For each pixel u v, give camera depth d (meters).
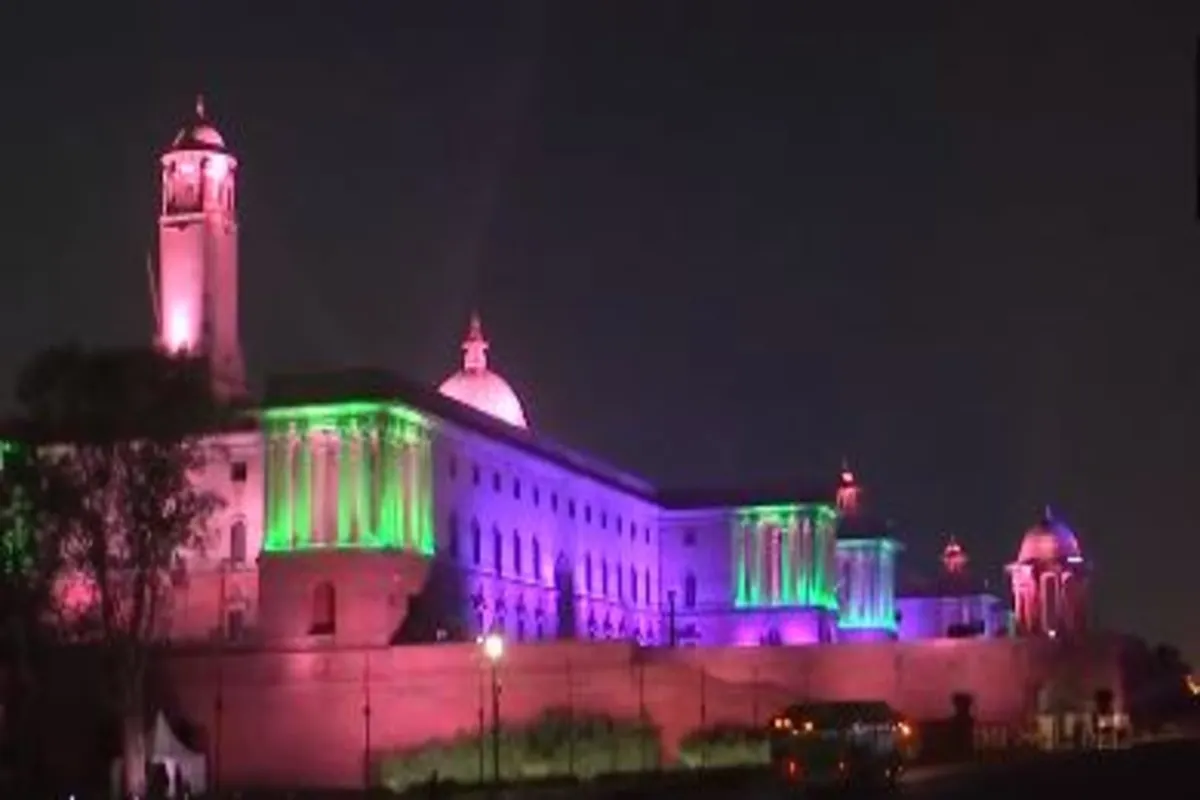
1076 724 138.25
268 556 145.88
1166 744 129.00
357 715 136.88
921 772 104.06
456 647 136.88
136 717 119.88
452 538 156.62
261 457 151.88
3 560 125.38
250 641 144.88
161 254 162.00
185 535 125.44
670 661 142.88
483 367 190.88
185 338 159.75
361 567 143.38
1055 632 165.12
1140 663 156.50
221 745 138.62
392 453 146.62
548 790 100.12
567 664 134.88
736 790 93.19
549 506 180.00
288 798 109.81
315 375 148.25
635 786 98.81
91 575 127.62
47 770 126.81
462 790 103.31
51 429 123.19
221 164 163.50
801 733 94.00
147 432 123.06
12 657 128.75
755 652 144.75
